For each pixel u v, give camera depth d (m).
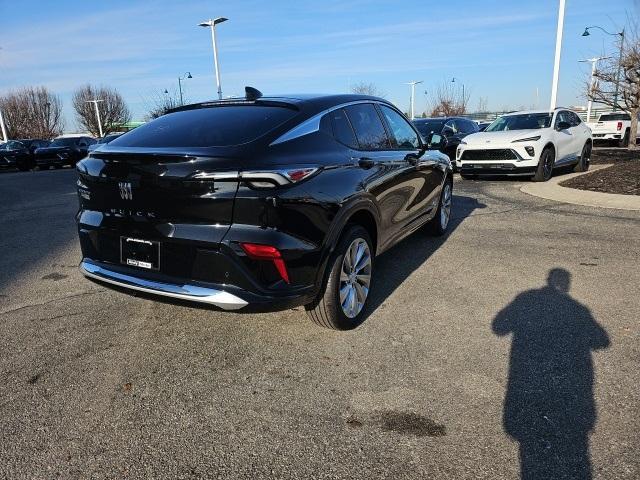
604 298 4.12
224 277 2.89
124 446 2.46
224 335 3.63
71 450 2.44
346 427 2.57
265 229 2.84
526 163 10.26
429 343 3.43
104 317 3.99
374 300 4.23
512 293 4.30
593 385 2.85
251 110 3.48
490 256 5.40
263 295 2.89
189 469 2.30
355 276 3.68
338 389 2.91
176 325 3.81
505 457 2.31
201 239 2.89
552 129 10.91
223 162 2.80
